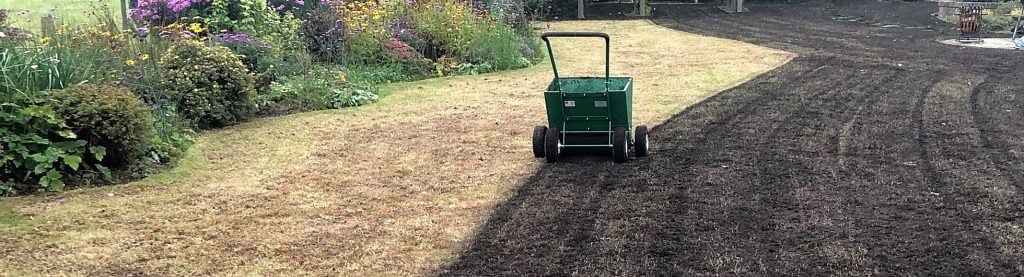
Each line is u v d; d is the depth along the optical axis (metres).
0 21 8.29
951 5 19.64
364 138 7.58
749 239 4.77
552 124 6.64
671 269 4.35
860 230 4.87
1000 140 7.18
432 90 10.15
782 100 9.31
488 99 9.54
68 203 5.50
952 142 7.13
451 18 12.05
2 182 5.63
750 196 5.60
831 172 6.20
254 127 7.96
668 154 6.83
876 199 5.49
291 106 8.89
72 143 5.89
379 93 9.86
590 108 6.49
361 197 5.78
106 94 6.18
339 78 9.53
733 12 23.81
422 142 7.41
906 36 16.70
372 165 6.65
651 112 8.71
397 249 4.74
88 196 5.67
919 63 12.45
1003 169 6.21
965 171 6.16
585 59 13.40
